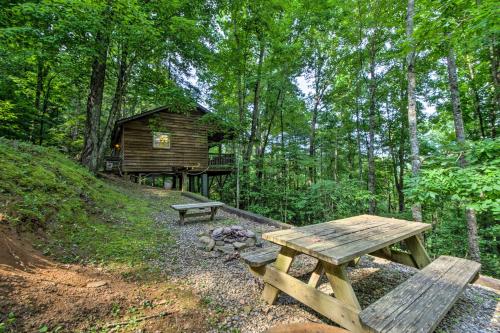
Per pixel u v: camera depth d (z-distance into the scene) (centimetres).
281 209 956
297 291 202
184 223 502
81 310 188
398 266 322
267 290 230
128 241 354
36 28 558
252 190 1012
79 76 820
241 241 374
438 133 1280
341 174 1384
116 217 446
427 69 965
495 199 288
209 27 933
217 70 1048
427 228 269
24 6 498
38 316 169
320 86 1260
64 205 371
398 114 1248
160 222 489
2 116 838
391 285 270
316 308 187
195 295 238
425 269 220
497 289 262
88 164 802
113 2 584
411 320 140
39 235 282
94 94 809
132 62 842
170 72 1027
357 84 1135
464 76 941
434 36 432
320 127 1398
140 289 237
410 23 514
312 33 1096
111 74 977
